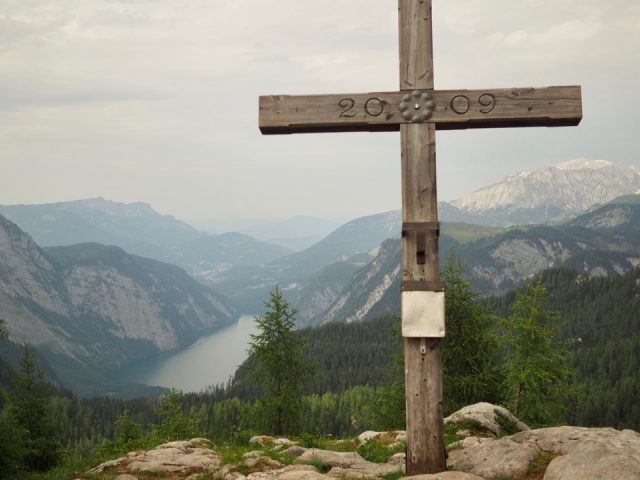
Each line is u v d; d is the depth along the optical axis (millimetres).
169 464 12672
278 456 12430
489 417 14883
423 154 8500
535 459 8750
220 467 11859
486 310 31484
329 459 11969
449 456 9836
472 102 8438
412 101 8523
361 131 8945
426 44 8586
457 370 30797
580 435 9234
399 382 33281
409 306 8250
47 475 13961
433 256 8297
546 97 8344
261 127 8711
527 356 27750
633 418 131000
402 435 15367
